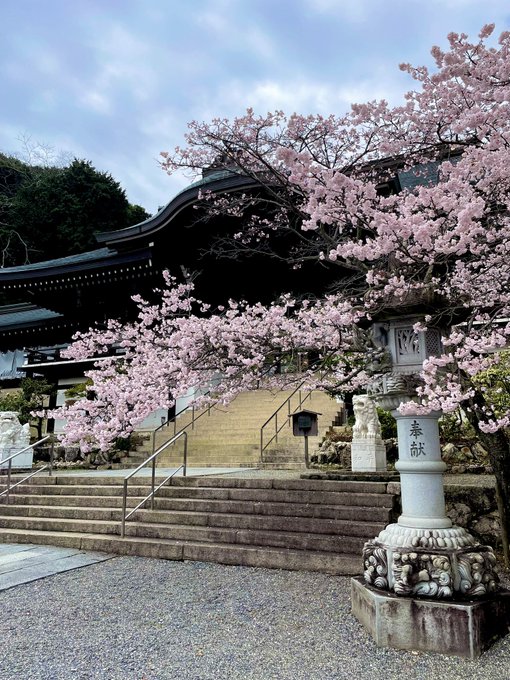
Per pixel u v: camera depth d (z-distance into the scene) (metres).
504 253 5.00
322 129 5.82
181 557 6.01
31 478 9.43
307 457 9.74
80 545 6.66
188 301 8.09
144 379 5.59
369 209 4.21
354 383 5.75
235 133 5.86
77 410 6.00
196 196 15.55
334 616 4.05
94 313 20.03
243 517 6.41
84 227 35.31
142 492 7.91
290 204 5.82
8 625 4.07
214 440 12.55
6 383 23.23
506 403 6.94
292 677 3.08
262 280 18.06
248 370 5.29
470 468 8.34
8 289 20.08
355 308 4.51
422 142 5.38
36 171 38.31
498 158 4.21
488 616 3.47
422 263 4.79
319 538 5.70
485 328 4.61
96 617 4.21
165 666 3.27
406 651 3.40
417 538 3.65
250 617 4.10
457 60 4.41
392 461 9.52
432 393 3.66
